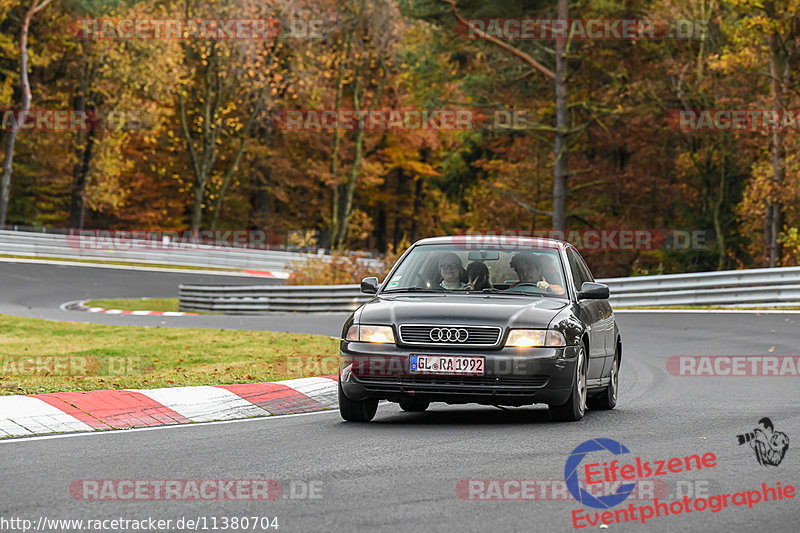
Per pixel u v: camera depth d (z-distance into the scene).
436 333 36.16
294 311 119.00
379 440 32.97
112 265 178.00
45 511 22.92
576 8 175.12
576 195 199.00
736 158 183.50
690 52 183.25
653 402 45.31
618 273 195.38
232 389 43.94
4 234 182.00
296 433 34.75
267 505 23.44
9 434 33.97
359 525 21.58
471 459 29.22
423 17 167.38
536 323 36.38
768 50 154.38
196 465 28.44
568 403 37.28
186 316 111.19
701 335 79.19
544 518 22.20
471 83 188.62
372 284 40.91
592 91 190.75
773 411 40.44
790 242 129.62
